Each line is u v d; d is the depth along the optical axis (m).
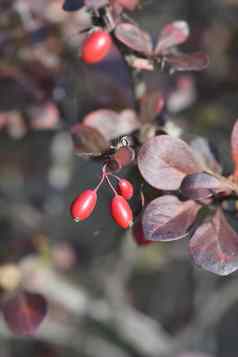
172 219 0.34
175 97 0.53
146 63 0.38
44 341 0.75
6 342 0.76
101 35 0.36
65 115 0.47
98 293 0.65
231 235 0.34
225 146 0.56
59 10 0.50
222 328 0.83
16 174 0.64
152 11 0.61
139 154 0.34
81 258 0.65
